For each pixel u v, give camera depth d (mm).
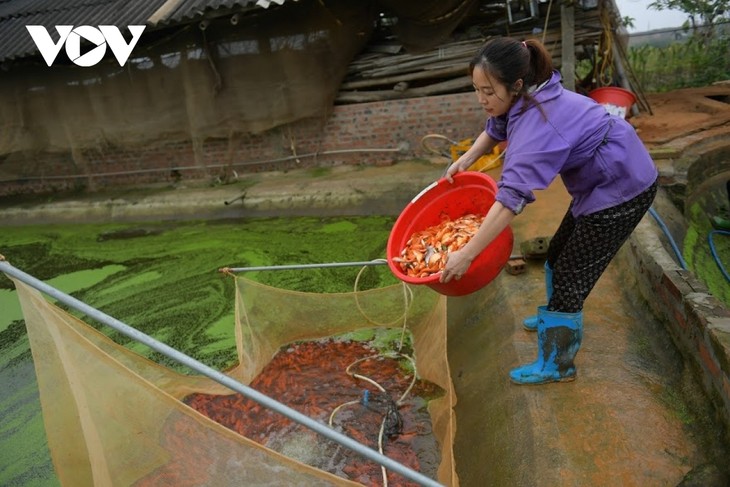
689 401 2605
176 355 1843
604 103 6223
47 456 3510
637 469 2303
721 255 5270
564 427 2551
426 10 7129
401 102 7582
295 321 3959
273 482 1912
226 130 8008
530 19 6918
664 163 5871
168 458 2070
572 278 2586
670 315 2934
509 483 2438
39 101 8461
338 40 7445
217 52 7633
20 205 8875
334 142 8031
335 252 5887
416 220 3037
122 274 6148
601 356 2994
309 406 3385
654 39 11836
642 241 3484
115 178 9141
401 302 3928
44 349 2379
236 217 7383
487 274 2633
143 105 8117
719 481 2180
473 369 3441
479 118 7375
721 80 10164
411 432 3129
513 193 2201
